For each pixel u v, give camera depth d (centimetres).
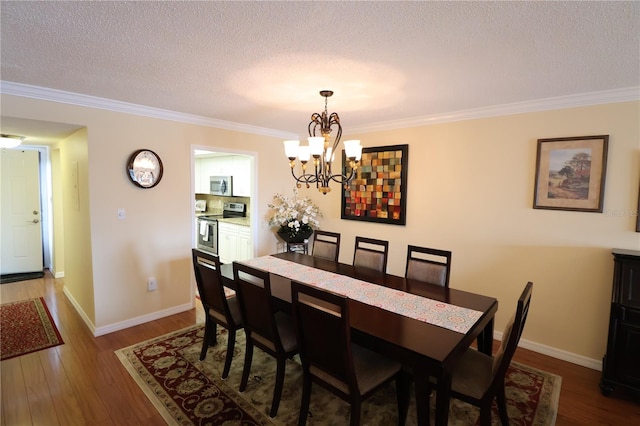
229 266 306
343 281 259
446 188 340
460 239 333
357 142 231
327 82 235
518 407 217
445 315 197
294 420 204
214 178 616
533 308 295
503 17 144
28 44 176
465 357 199
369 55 187
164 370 254
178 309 368
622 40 164
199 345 295
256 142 429
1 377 243
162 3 136
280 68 209
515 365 272
